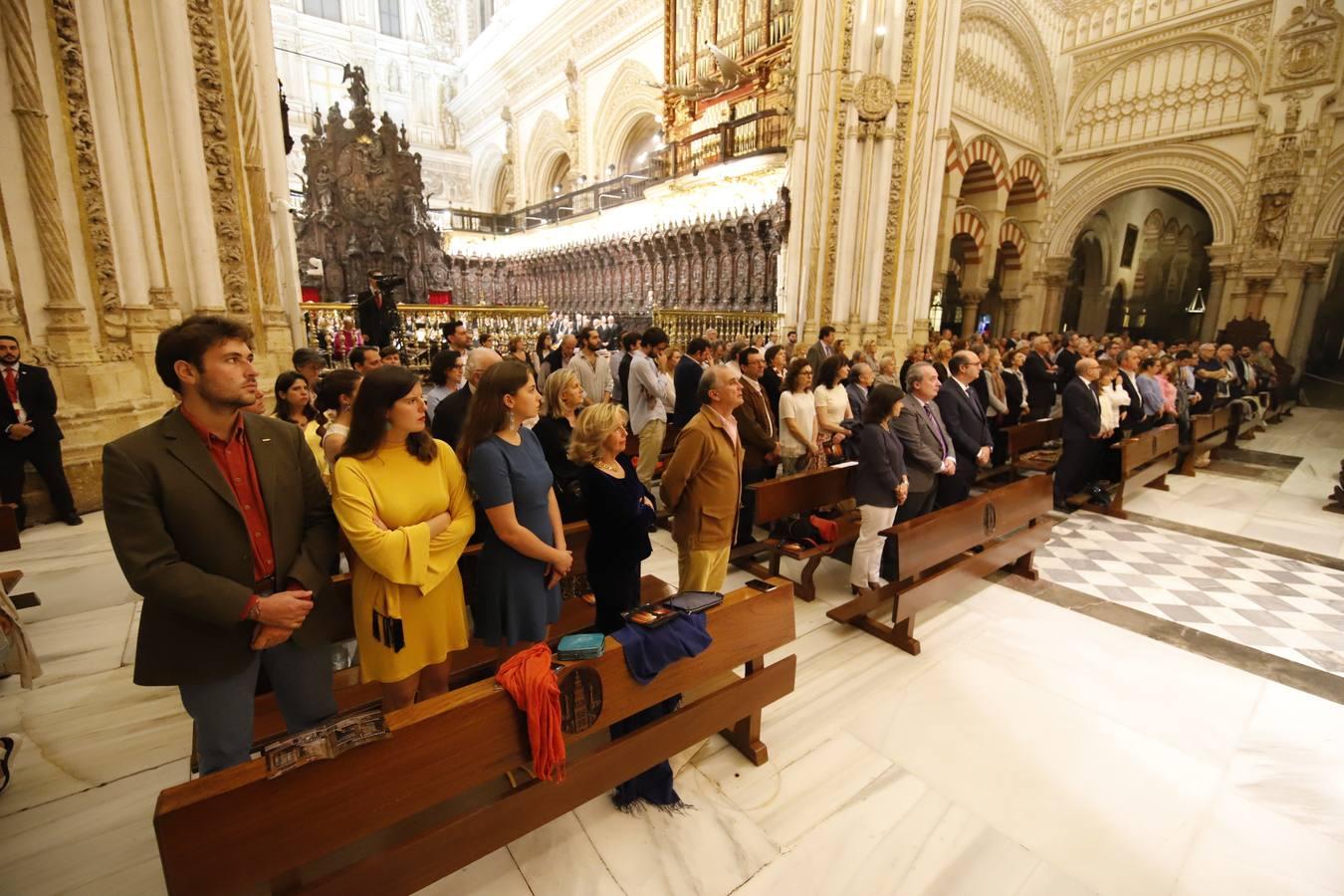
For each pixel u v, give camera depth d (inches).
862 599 132.1
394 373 72.1
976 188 601.3
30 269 188.2
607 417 90.2
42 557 164.2
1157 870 78.7
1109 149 601.0
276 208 291.4
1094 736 104.4
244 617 60.8
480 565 87.5
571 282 756.6
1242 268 525.0
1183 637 138.1
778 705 111.1
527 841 81.3
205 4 230.1
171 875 48.5
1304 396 536.4
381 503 72.6
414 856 63.4
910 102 406.3
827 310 425.4
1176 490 258.1
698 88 551.5
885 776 94.3
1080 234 705.0
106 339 206.5
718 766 95.8
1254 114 510.3
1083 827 85.4
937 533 129.3
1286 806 89.7
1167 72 559.8
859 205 414.6
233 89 247.3
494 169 1151.0
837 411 187.6
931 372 150.9
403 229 681.0
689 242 549.3
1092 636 137.6
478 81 1081.4
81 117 193.8
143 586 57.4
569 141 882.8
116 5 202.7
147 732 100.2
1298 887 76.5
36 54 183.0
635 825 84.2
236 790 50.8
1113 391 242.4
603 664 73.7
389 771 59.1
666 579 160.7
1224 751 101.5
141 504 57.7
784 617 95.0
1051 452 253.0
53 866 75.8
